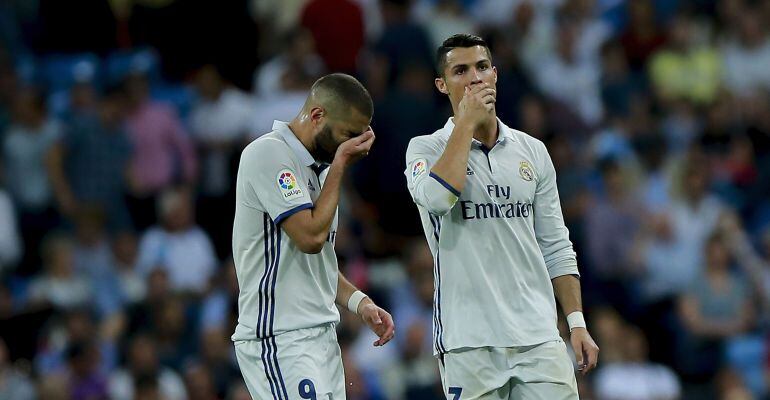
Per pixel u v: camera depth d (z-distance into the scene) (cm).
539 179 2489
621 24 6156
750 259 4941
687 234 4988
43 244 4869
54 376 4106
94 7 5603
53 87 5512
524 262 2434
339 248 4509
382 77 5141
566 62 5731
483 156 2445
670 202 5091
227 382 4159
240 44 5594
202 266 4762
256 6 5791
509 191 2431
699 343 4719
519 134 2506
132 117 5069
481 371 2400
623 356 4456
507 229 2423
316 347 2405
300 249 2358
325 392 2384
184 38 5581
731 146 5503
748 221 5362
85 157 4969
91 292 4634
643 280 4884
